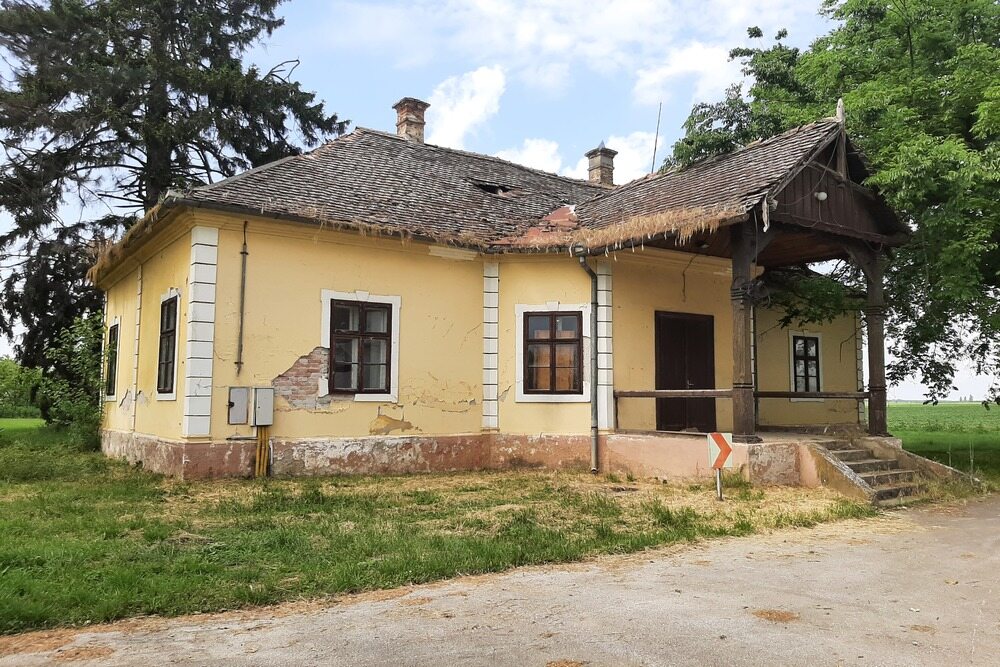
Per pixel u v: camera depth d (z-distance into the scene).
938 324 15.38
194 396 11.59
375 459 13.10
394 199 14.60
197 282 11.73
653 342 14.45
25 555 6.30
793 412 18.70
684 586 5.99
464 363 14.24
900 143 13.40
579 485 11.81
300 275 12.68
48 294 24.22
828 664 4.28
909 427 32.94
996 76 13.29
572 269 14.11
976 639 4.75
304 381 12.58
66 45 23.91
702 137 16.81
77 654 4.42
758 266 16.34
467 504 9.83
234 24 27.45
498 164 19.30
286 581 5.96
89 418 17.86
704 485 11.26
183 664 4.27
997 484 12.13
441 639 4.69
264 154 27.05
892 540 7.96
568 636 4.74
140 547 6.87
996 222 12.78
